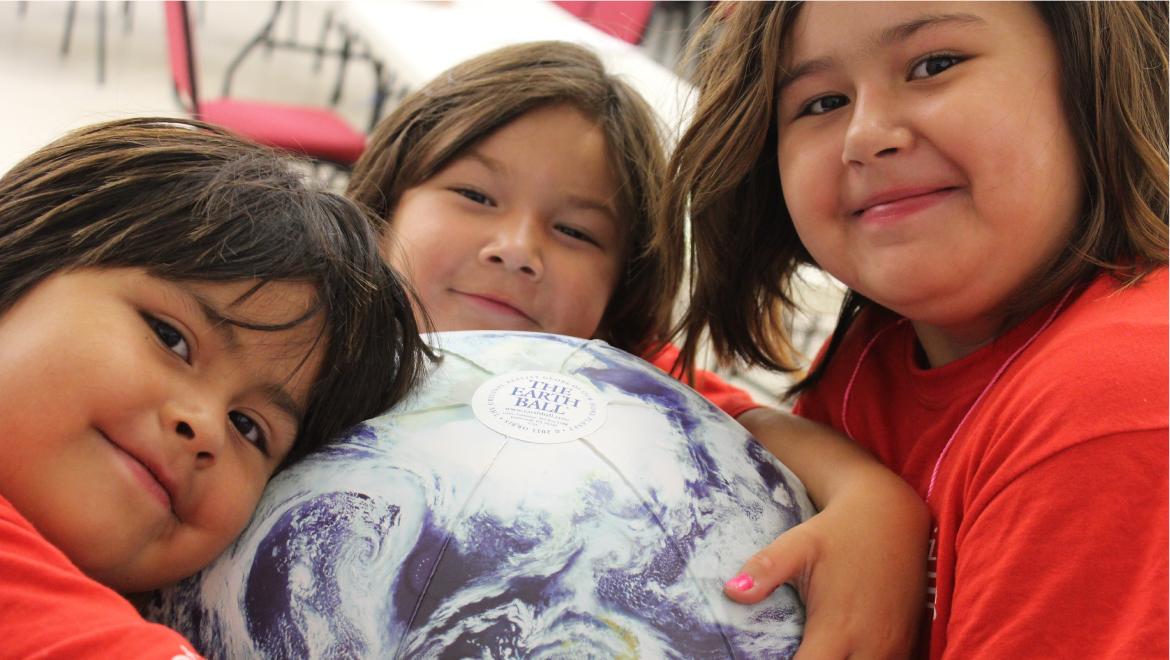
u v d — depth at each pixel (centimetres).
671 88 171
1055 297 68
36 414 54
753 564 58
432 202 100
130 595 62
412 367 67
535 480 57
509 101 100
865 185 68
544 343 72
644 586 54
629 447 61
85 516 54
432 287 98
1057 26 65
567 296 100
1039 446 54
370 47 237
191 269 59
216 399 58
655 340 115
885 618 62
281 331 61
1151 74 70
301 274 63
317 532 56
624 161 104
